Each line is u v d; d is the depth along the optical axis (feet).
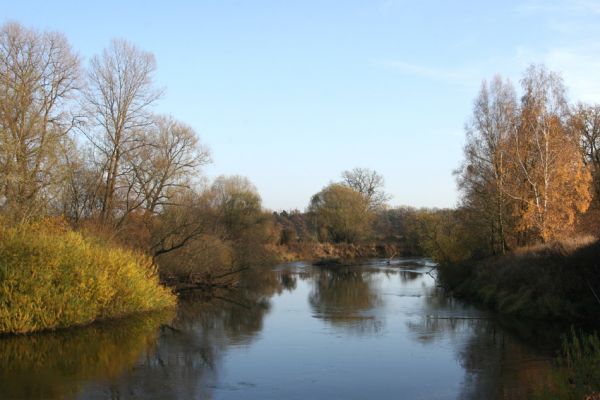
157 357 52.95
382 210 317.42
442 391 42.04
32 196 79.41
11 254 60.75
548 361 50.01
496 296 86.74
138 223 112.98
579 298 69.92
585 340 36.45
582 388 30.17
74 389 41.75
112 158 112.78
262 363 50.83
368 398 40.52
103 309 70.44
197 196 147.74
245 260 153.58
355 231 269.23
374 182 296.51
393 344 59.26
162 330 67.31
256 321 75.56
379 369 48.73
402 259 249.34
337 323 73.56
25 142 81.71
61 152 84.38
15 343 56.95
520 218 109.29
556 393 32.04
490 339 61.26
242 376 46.29
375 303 95.25
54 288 62.80
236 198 184.24
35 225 71.05
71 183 104.27
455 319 75.97
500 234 110.11
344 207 268.00
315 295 110.52
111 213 111.24
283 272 179.11
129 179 115.96
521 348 56.18
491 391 41.57
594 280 68.54
